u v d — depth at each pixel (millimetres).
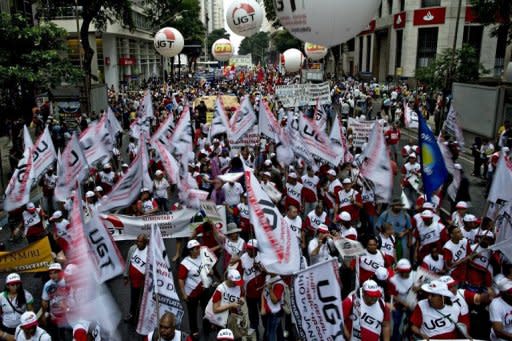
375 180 10828
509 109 23703
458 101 28562
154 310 6438
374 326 5977
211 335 7816
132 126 18375
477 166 18359
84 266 5832
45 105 25047
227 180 11047
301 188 11438
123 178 10609
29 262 7422
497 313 5961
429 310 5898
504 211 8523
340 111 29969
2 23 20438
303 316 6133
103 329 5859
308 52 38062
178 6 54125
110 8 31016
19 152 17906
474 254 7199
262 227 6922
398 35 52406
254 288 7398
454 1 45594
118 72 53750
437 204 10234
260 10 22484
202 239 9000
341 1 10898
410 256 9383
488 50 45656
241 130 15938
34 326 5742
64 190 11109
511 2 25344
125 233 9227
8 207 10617
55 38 22688
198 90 44969
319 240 7914
